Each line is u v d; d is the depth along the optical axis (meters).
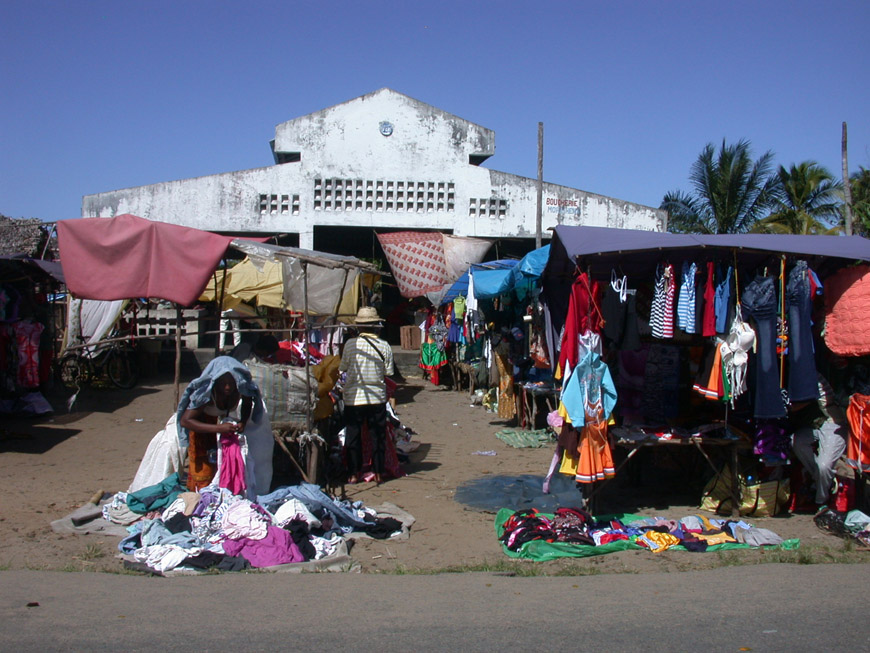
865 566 5.05
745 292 6.23
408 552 5.59
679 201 28.45
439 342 16.34
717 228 27.16
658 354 7.48
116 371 14.01
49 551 5.34
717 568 5.10
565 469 6.46
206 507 5.58
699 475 7.59
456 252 13.71
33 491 7.11
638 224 21.17
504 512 6.43
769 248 6.15
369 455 7.93
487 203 20.92
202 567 4.97
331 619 3.75
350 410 7.84
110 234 6.78
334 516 6.05
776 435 6.46
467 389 16.06
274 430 6.98
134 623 3.63
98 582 4.55
